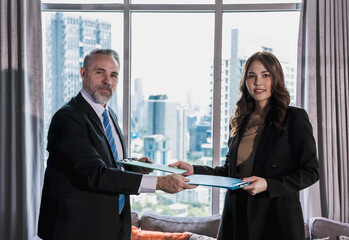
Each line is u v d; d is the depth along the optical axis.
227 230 1.66
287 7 2.87
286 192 1.45
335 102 2.74
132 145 3.13
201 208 3.11
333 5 2.71
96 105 1.75
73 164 1.50
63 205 1.53
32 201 2.84
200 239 2.36
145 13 3.06
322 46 2.70
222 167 1.94
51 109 3.04
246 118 1.74
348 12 2.71
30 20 2.80
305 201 2.75
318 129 2.76
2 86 2.77
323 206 2.75
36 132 2.84
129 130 3.08
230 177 1.70
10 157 2.83
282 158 1.53
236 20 3.02
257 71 1.61
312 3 2.69
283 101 1.58
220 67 2.97
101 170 1.48
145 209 3.13
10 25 2.79
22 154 2.80
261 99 1.62
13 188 2.81
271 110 1.60
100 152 1.59
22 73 2.78
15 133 2.82
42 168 2.88
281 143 1.54
